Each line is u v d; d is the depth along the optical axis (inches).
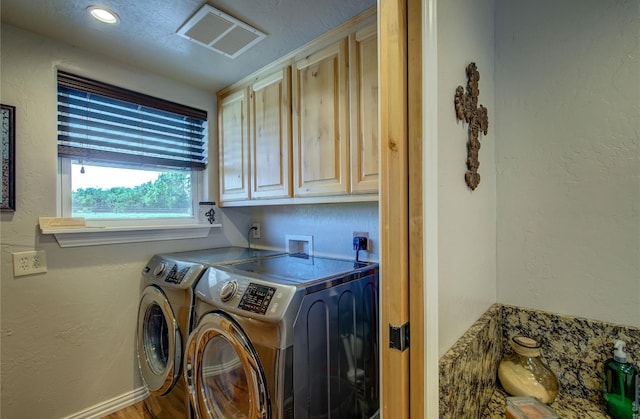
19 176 57.8
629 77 37.5
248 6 50.9
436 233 27.6
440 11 29.9
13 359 57.4
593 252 39.9
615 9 38.3
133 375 73.0
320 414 43.9
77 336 65.0
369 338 54.7
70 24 56.5
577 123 41.0
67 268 63.7
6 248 56.6
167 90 78.7
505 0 46.6
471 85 37.5
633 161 37.3
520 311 44.9
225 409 49.3
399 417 27.9
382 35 28.7
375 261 65.2
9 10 52.2
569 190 41.6
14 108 57.1
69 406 63.8
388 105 28.2
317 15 53.1
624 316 37.8
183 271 60.4
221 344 49.8
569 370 40.6
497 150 47.1
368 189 50.9
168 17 54.3
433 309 27.2
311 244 77.7
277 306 40.9
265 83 71.8
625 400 34.7
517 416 32.8
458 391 31.1
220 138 87.0
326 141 57.7
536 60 44.0
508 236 46.3
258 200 74.0
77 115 66.2
